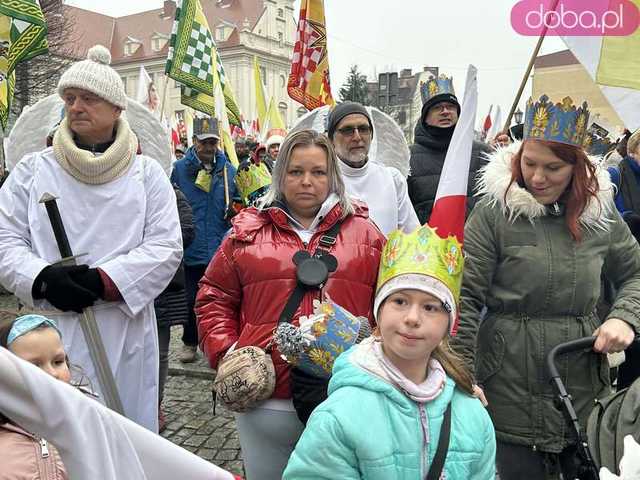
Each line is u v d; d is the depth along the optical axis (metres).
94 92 2.72
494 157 2.68
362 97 43.94
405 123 43.66
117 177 2.82
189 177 5.93
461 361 1.94
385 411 1.77
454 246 1.88
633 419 1.93
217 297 2.57
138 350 2.86
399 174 3.75
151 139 3.64
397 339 1.77
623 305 2.43
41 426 0.99
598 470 2.00
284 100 66.81
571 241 2.48
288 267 2.41
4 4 4.03
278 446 2.45
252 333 2.43
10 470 1.84
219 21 62.91
